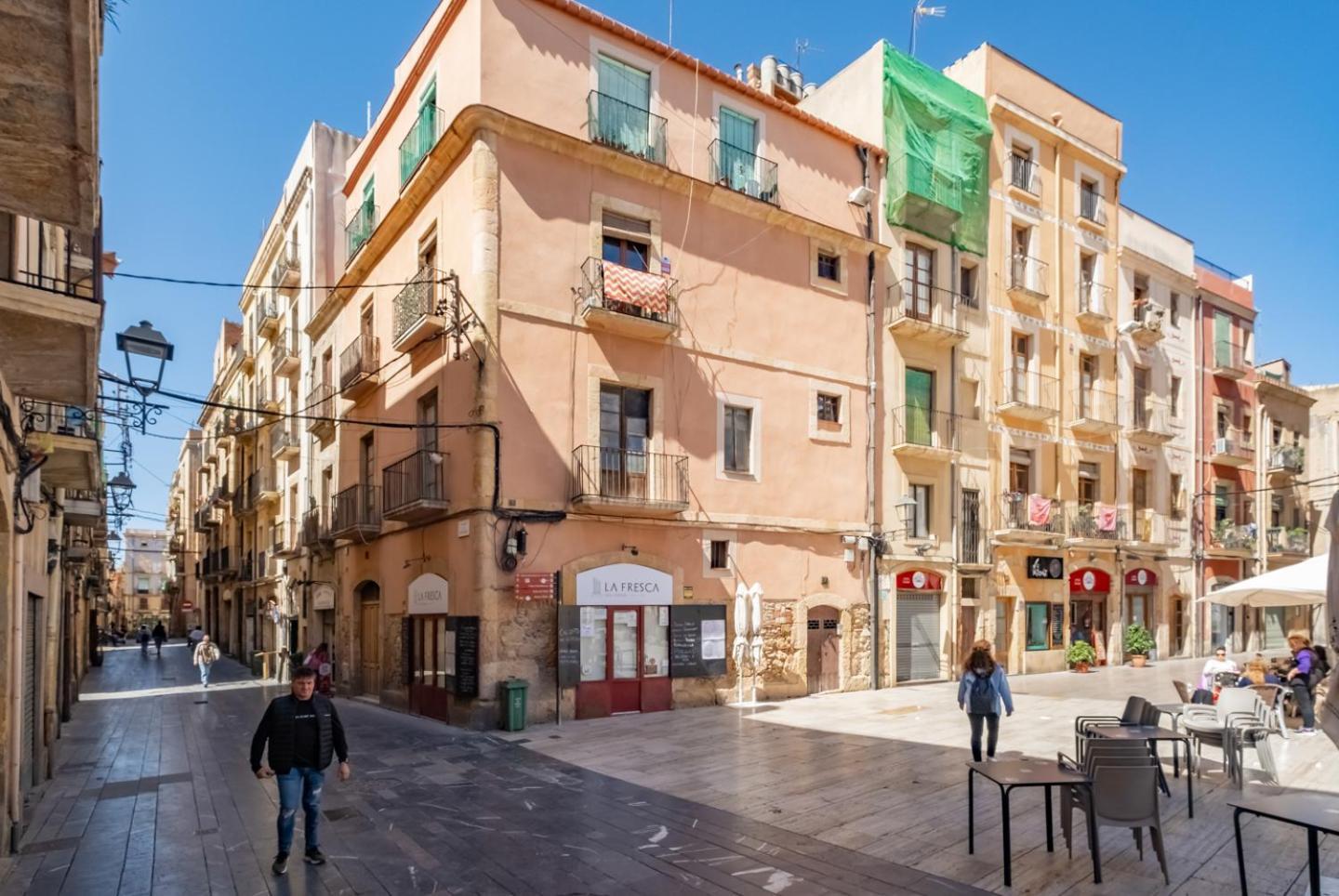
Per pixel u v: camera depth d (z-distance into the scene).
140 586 92.00
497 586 13.34
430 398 15.98
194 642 40.16
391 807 8.20
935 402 20.53
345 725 13.87
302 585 23.78
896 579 19.03
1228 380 30.00
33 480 8.69
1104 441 24.69
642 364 15.44
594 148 14.98
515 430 13.81
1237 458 29.25
